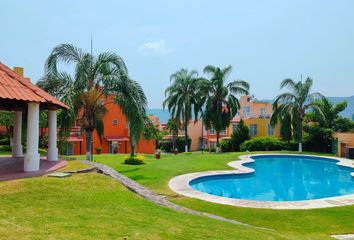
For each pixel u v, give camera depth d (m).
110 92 18.17
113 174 11.84
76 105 17.81
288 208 12.55
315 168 28.14
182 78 40.69
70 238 5.47
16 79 11.22
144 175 19.39
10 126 26.77
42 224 6.11
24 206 7.12
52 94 17.38
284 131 37.69
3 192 7.83
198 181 19.42
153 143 41.78
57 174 10.02
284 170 27.08
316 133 37.50
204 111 39.56
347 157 31.42
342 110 40.91
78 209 7.36
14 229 5.71
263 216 11.48
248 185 20.67
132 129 18.05
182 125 48.38
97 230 6.02
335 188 20.08
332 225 10.42
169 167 22.98
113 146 38.59
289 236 8.25
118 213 7.46
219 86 38.22
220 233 7.10
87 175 10.54
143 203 8.95
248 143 40.41
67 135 17.16
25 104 13.45
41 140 28.81
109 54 18.47
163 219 7.58
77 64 17.97
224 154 33.88
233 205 12.95
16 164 12.03
